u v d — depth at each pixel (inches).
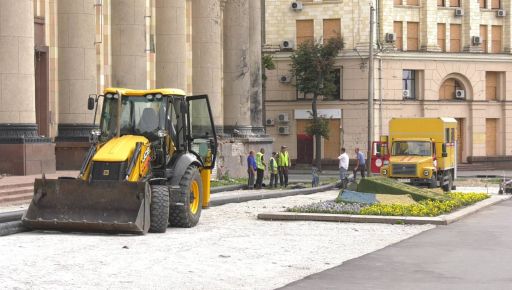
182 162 922.1
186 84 2030.0
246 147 2171.5
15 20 1298.0
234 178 2058.3
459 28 3161.9
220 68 2079.2
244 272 626.2
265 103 3088.1
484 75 3171.8
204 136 1000.9
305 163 3070.9
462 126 3164.4
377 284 580.4
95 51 1553.9
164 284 573.3
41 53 1540.4
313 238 840.3
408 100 3051.2
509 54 3203.7
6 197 1081.4
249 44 2287.2
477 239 844.0
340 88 3019.2
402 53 3021.7
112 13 1611.7
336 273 624.1
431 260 693.3
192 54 2041.1
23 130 1306.6
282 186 1934.1
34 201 845.2
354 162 3002.0
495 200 1432.1
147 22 1887.3
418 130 1871.3
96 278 590.6
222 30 2215.8
